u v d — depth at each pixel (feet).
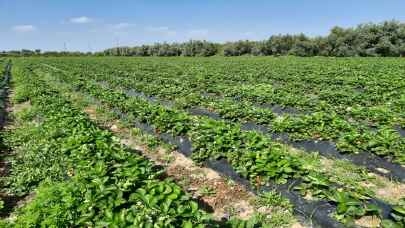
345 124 37.63
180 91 67.21
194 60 216.13
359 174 30.91
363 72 95.86
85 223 19.83
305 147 37.11
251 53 277.03
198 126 38.14
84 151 30.07
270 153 29.43
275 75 94.43
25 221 20.95
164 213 19.27
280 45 259.39
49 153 34.88
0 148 39.70
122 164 26.55
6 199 28.37
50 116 46.47
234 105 50.31
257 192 27.22
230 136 33.86
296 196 25.18
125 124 48.39
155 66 154.61
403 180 29.48
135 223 18.60
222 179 30.60
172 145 38.83
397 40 205.26
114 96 61.62
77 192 22.41
